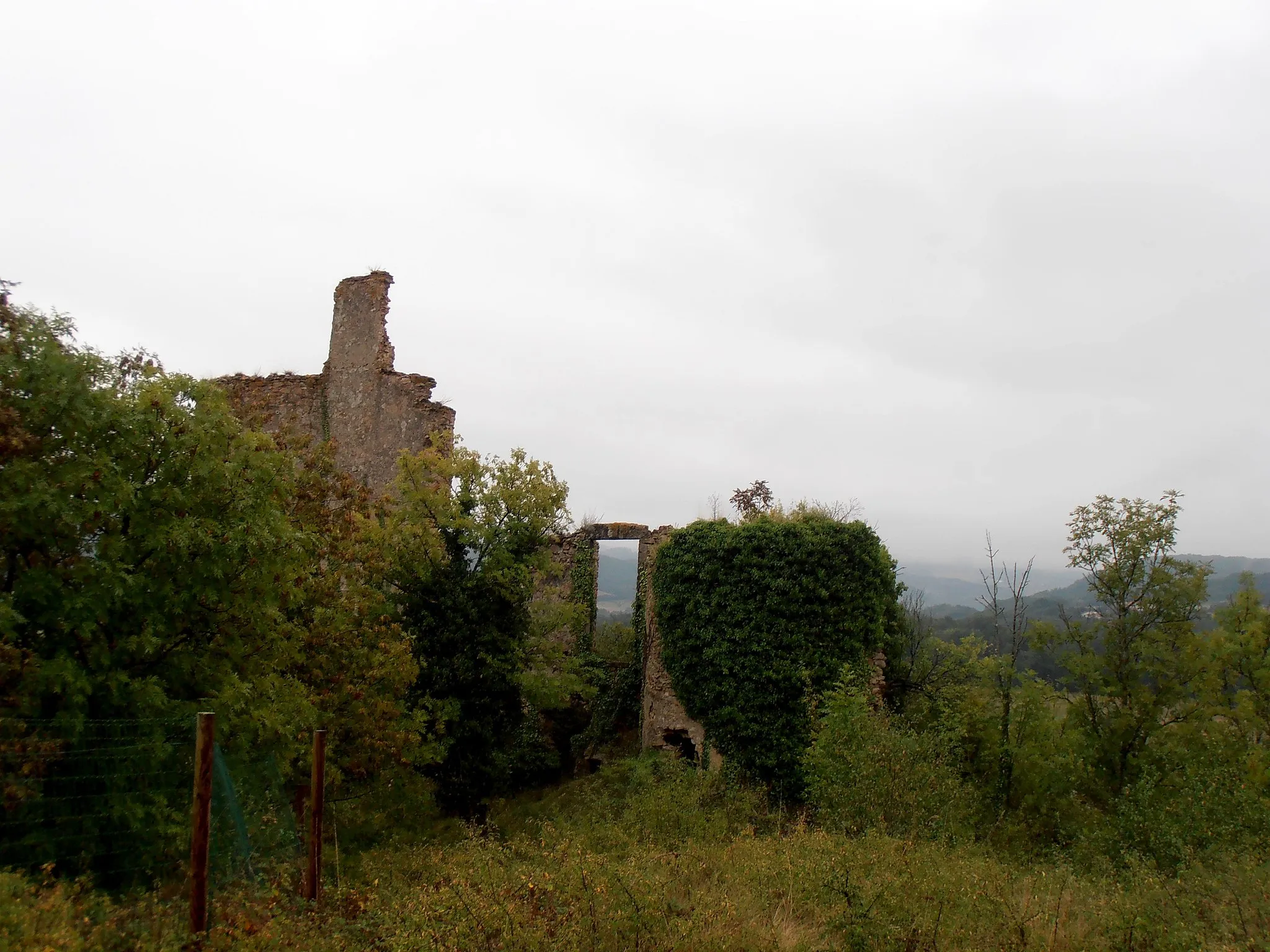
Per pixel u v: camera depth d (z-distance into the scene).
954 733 17.97
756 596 19.80
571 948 7.87
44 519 10.04
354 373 25.41
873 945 8.22
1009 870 11.71
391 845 15.13
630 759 21.27
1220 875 10.95
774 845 11.84
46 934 6.82
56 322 10.75
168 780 10.07
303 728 13.77
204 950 7.56
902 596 22.70
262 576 12.16
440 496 20.27
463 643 19.56
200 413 11.70
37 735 8.54
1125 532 19.86
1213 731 18.67
